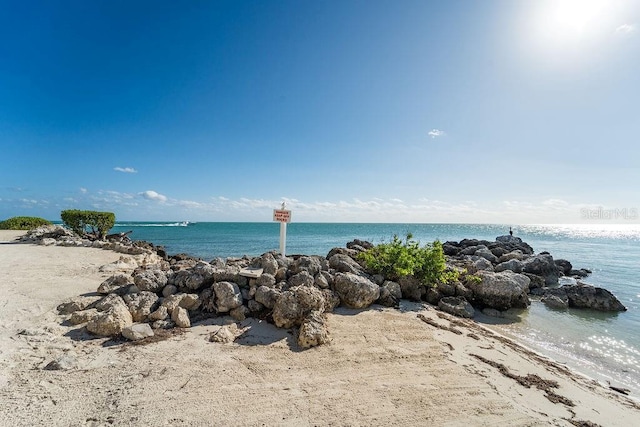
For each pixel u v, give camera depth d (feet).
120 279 27.96
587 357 24.72
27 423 12.49
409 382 16.57
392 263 34.81
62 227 81.30
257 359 18.35
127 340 20.15
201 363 17.65
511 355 21.38
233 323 23.18
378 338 21.85
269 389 15.43
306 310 23.09
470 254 83.97
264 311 24.62
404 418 13.67
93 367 16.83
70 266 39.99
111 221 85.92
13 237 75.82
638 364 23.72
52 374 15.97
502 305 34.76
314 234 236.84
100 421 12.77
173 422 12.87
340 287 28.25
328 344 20.49
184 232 242.17
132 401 14.06
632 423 14.78
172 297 24.62
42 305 24.89
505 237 114.52
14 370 16.14
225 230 286.87
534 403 15.66
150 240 158.20
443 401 15.05
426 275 33.30
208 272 26.99
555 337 28.60
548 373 19.42
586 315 35.88
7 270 36.58
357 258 39.88
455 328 25.39
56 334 20.36
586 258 93.40
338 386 15.92
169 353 18.70
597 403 16.39
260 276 26.71
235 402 14.32
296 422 13.17
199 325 22.93
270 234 223.30
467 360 19.58
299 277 27.91
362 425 13.12
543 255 60.64
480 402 15.17
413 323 25.07
